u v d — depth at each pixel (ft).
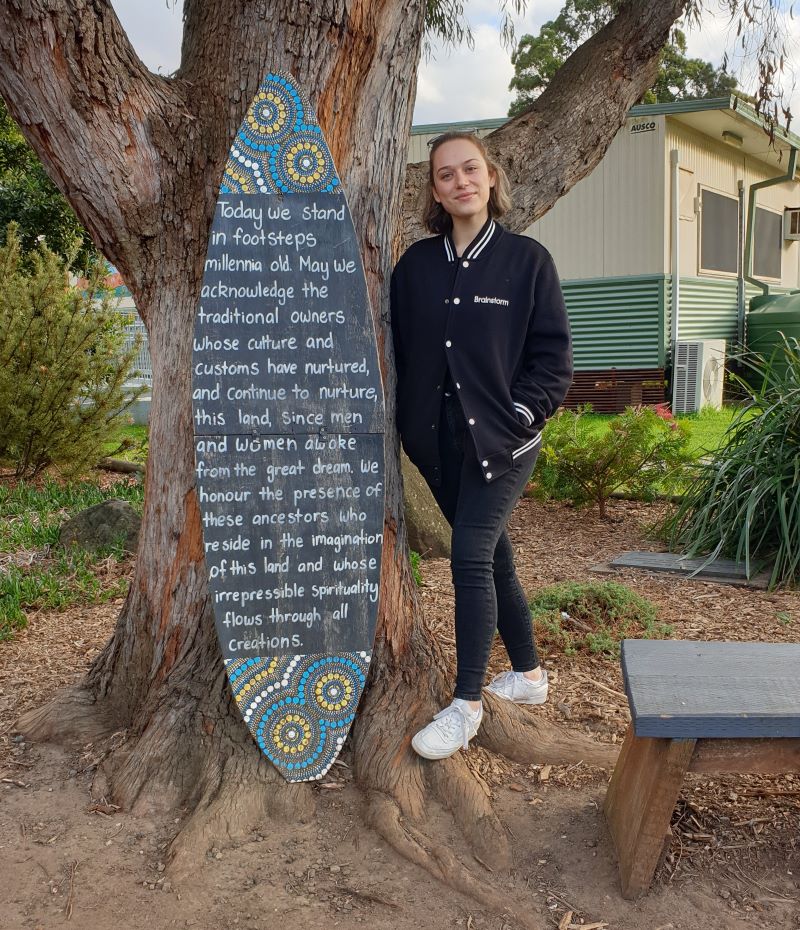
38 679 12.86
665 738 7.45
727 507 17.84
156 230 9.50
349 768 9.53
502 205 9.75
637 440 21.99
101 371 28.04
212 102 9.45
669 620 14.88
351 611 9.44
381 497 9.44
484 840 8.51
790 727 7.16
